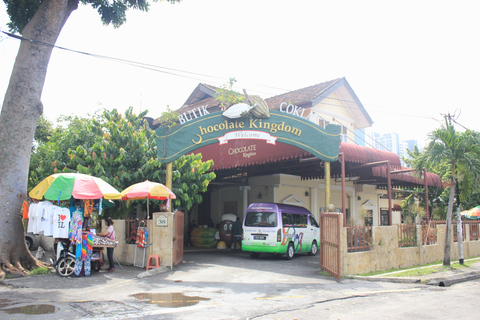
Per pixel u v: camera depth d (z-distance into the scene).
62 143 15.41
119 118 15.68
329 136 13.06
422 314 6.85
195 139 13.52
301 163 17.08
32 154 18.73
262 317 6.44
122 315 6.39
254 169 19.00
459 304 7.80
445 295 8.83
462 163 12.91
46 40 11.32
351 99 22.59
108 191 10.42
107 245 10.69
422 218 18.62
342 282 10.24
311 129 13.10
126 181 14.69
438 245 15.20
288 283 9.96
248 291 8.79
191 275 10.97
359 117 23.52
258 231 15.27
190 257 15.93
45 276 10.12
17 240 10.59
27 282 9.30
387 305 7.57
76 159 14.21
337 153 13.02
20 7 12.31
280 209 15.54
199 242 21.16
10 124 10.79
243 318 6.32
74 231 9.97
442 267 12.91
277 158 14.93
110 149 14.53
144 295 8.12
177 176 14.62
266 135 13.20
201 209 25.69
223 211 24.11
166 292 8.49
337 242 10.66
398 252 13.03
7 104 10.90
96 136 15.05
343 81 21.81
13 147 10.74
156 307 7.02
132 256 12.64
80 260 10.16
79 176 10.14
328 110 21.58
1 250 10.23
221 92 13.81
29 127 11.04
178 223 12.92
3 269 10.06
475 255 17.94
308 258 15.94
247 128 13.28
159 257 11.84
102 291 8.47
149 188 11.68
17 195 10.73
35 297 7.71
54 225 9.66
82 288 8.74
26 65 11.03
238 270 12.16
